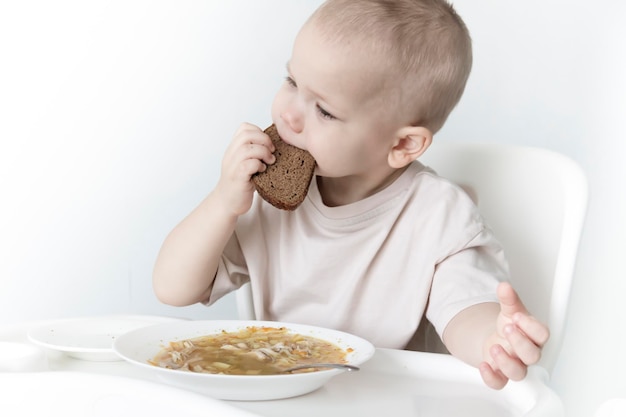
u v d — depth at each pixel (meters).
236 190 1.16
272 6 2.22
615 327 2.19
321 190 1.29
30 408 0.77
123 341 0.92
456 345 1.03
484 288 1.14
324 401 0.85
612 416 0.73
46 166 2.21
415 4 1.20
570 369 2.21
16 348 0.88
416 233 1.23
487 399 0.88
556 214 1.29
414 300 1.21
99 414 0.75
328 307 1.27
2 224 2.20
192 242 1.21
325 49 1.12
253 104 2.24
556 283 1.23
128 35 2.21
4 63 2.18
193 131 2.23
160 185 2.24
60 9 2.18
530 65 2.19
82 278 2.24
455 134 2.23
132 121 2.22
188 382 0.82
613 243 2.18
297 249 1.30
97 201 2.23
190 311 2.28
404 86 1.16
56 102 2.20
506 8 2.19
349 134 1.16
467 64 1.26
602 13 2.16
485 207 1.37
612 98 2.16
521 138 2.21
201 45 2.22
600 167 2.18
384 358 0.98
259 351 0.93
